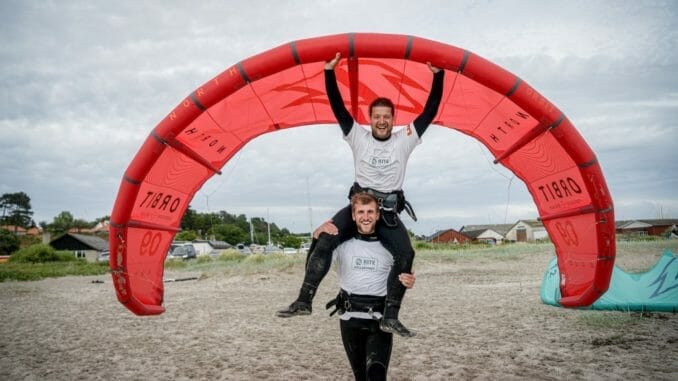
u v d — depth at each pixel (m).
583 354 6.86
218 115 5.59
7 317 12.45
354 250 4.22
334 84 4.82
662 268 9.80
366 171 4.63
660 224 73.19
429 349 7.64
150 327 10.50
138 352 8.23
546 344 7.54
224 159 6.52
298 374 6.62
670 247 21.34
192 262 34.97
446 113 6.24
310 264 4.16
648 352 6.71
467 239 82.81
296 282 19.14
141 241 5.81
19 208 143.75
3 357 8.07
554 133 4.86
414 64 5.48
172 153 5.50
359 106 6.72
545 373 6.14
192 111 4.93
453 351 7.45
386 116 4.53
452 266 22.27
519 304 11.38
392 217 4.29
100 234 96.62
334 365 7.04
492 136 6.30
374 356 3.91
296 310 4.07
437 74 4.88
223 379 6.52
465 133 6.64
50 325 11.12
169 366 7.27
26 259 43.88
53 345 8.95
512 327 8.91
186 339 9.16
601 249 5.26
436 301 12.53
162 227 6.00
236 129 6.12
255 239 116.00
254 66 4.75
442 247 37.06
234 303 13.87
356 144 4.74
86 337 9.61
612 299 9.54
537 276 17.48
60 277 28.20
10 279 25.98
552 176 5.86
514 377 6.05
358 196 4.11
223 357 7.69
